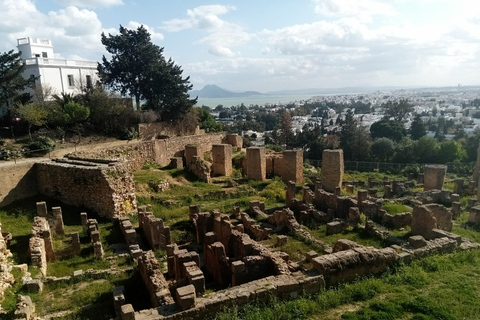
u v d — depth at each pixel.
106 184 22.55
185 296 9.43
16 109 34.38
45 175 24.95
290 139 71.50
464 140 59.53
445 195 26.30
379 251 12.21
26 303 10.93
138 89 48.56
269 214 23.66
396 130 77.88
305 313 9.46
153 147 36.91
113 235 19.62
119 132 42.47
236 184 31.86
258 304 9.87
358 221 20.38
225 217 18.33
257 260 12.27
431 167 30.61
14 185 24.27
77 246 16.75
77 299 12.55
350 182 36.12
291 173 34.28
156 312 9.45
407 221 20.38
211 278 14.53
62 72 45.91
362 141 63.81
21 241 17.78
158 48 50.03
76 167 23.52
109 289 13.27
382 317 9.01
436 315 9.02
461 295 10.06
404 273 11.57
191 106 50.62
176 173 32.28
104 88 45.44
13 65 35.16
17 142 33.84
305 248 17.05
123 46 46.69
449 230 19.16
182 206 25.91
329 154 31.16
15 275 13.22
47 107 36.94
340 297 10.09
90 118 40.62
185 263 11.88
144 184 28.02
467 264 12.59
